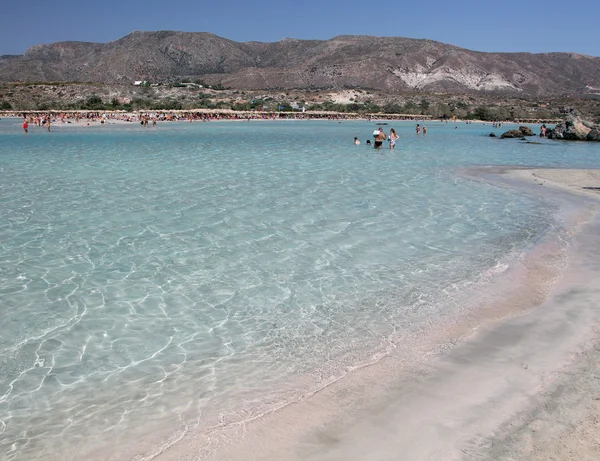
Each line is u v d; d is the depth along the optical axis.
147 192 17.06
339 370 6.09
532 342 6.59
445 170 24.06
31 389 5.73
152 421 5.14
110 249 10.77
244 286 8.82
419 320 7.48
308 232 12.20
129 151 32.25
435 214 14.30
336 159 28.30
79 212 14.04
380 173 22.48
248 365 6.25
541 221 13.59
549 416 4.86
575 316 7.36
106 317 7.59
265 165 24.97
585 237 11.94
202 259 10.18
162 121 86.75
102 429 5.02
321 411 5.22
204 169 23.17
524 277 9.23
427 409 5.16
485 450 4.42
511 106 151.25
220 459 4.53
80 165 24.39
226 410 5.30
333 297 8.38
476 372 5.87
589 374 5.63
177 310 7.85
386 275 9.39
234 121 92.69
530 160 30.11
